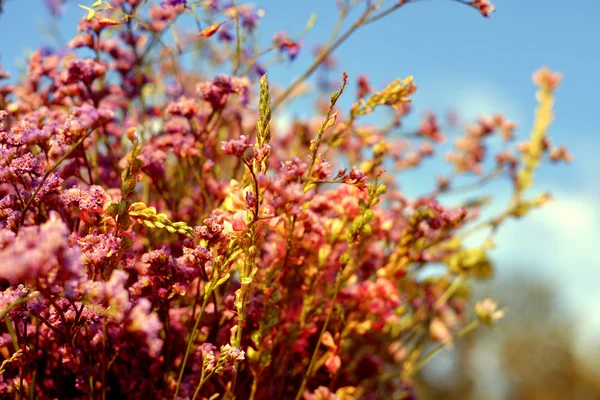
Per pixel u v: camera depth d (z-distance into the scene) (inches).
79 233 22.8
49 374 22.8
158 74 33.3
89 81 25.6
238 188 22.3
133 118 30.0
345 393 25.1
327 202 24.8
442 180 38.1
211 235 21.0
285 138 38.7
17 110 26.1
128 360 22.8
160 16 29.9
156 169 25.1
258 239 21.2
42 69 27.5
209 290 21.0
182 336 23.2
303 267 24.7
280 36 30.4
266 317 22.6
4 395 21.7
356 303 25.5
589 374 261.3
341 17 29.6
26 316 19.9
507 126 39.8
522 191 35.5
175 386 22.5
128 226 20.7
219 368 20.7
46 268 17.5
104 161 27.7
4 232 18.2
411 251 26.2
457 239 33.2
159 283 21.1
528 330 254.4
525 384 256.2
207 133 25.9
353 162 34.0
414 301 31.8
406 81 25.4
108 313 18.4
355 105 26.1
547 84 38.5
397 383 29.5
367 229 22.8
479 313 29.3
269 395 24.2
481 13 26.7
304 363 25.7
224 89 25.4
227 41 31.2
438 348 29.7
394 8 28.3
